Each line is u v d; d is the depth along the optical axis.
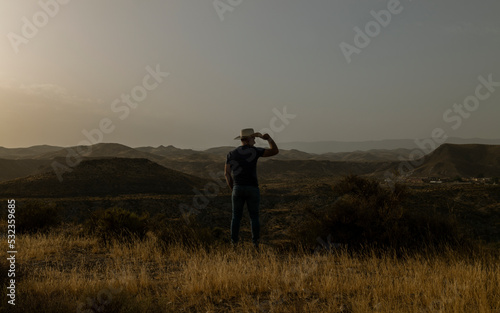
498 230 30.67
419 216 7.71
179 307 3.97
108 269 5.80
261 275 5.02
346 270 5.48
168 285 4.70
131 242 8.66
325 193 50.81
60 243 8.31
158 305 3.72
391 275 5.19
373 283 4.74
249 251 6.78
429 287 4.28
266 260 5.83
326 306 3.92
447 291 4.09
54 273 5.16
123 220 9.43
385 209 7.77
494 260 6.04
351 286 4.52
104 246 8.55
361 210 7.57
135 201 52.50
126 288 4.43
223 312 3.86
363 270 5.73
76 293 4.15
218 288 4.57
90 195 69.69
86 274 5.43
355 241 7.18
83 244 8.46
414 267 5.55
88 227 10.20
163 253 7.39
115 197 61.16
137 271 5.72
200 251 7.00
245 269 5.31
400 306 3.81
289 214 32.81
